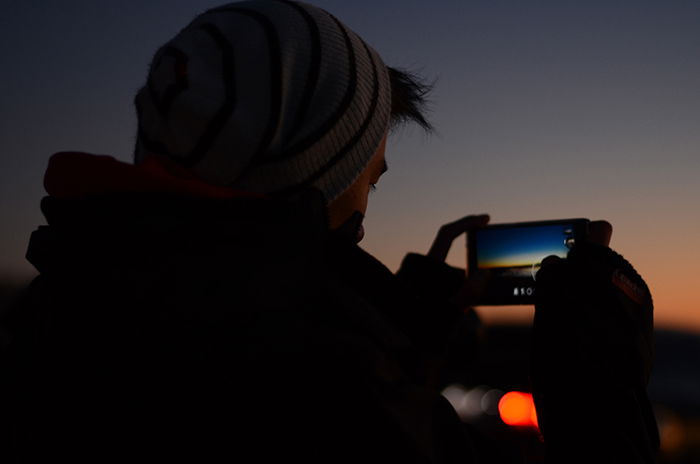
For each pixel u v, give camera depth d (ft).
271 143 2.45
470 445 2.24
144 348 2.10
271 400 1.99
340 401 1.98
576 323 2.94
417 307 2.41
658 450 2.90
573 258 3.12
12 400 2.31
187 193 2.27
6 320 2.49
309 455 1.96
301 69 2.56
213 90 2.46
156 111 2.55
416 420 2.09
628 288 3.04
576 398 2.85
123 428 2.08
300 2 2.78
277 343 2.01
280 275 2.12
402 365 2.26
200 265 2.14
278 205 2.24
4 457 2.26
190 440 2.02
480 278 3.16
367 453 1.97
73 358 2.21
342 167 2.61
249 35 2.56
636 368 2.89
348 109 2.61
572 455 2.78
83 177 2.32
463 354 3.63
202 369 2.03
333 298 2.20
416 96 3.43
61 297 2.30
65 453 2.16
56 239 2.37
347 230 2.67
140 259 2.20
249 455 1.98
